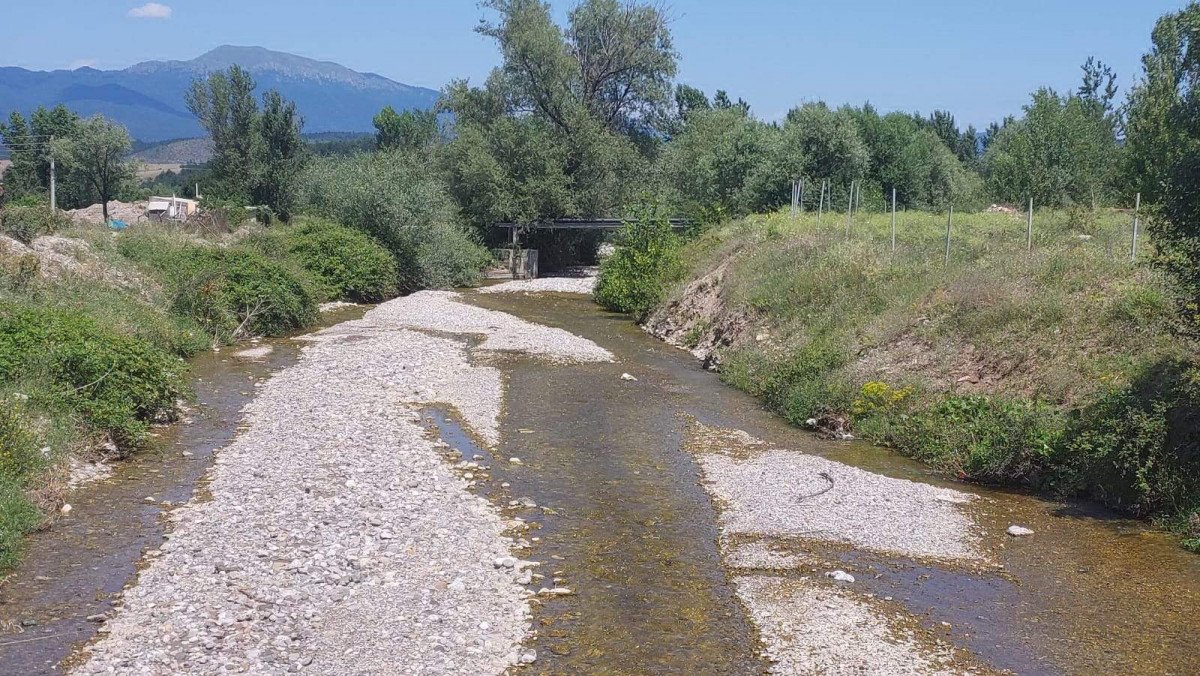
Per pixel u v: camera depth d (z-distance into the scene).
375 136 93.31
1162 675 8.43
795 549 11.49
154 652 8.27
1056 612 9.78
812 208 46.69
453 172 54.38
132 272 27.53
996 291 19.22
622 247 41.25
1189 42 30.53
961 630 9.33
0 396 13.41
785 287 25.80
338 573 10.15
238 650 8.37
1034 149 38.44
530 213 53.59
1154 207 13.98
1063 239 22.48
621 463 15.36
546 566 10.85
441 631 8.98
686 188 60.88
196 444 15.51
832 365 20.06
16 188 67.31
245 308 27.95
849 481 14.30
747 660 8.67
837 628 9.32
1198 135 25.67
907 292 21.95
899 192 53.03
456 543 11.27
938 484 14.60
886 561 11.17
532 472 14.73
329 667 8.18
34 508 11.58
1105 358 15.84
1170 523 12.28
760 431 17.89
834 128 49.28
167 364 17.59
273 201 64.06
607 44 61.88
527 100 58.66
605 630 9.23
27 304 19.92
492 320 32.84
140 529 11.51
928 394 17.53
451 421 17.77
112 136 61.47
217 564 10.22
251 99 66.12
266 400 18.81
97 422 14.60
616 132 63.69
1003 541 11.91
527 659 8.54
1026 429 14.87
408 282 43.94
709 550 11.49
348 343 26.52
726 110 69.88
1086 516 12.96
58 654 8.30
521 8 58.47
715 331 27.47
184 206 57.31
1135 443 13.13
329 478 13.48
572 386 21.59
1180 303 14.23
